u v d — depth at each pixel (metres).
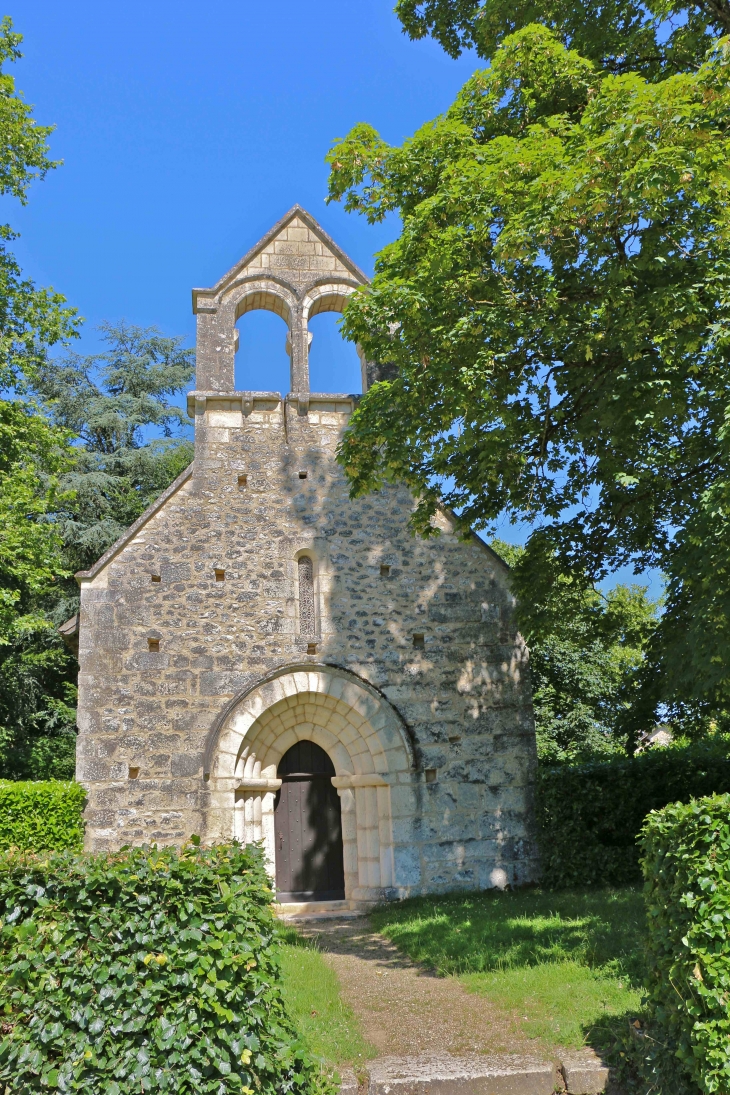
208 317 13.34
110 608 11.81
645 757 12.73
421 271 9.25
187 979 4.87
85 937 4.97
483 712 12.48
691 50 10.26
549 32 9.39
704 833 5.23
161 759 11.43
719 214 8.48
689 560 8.61
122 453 27.45
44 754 21.92
